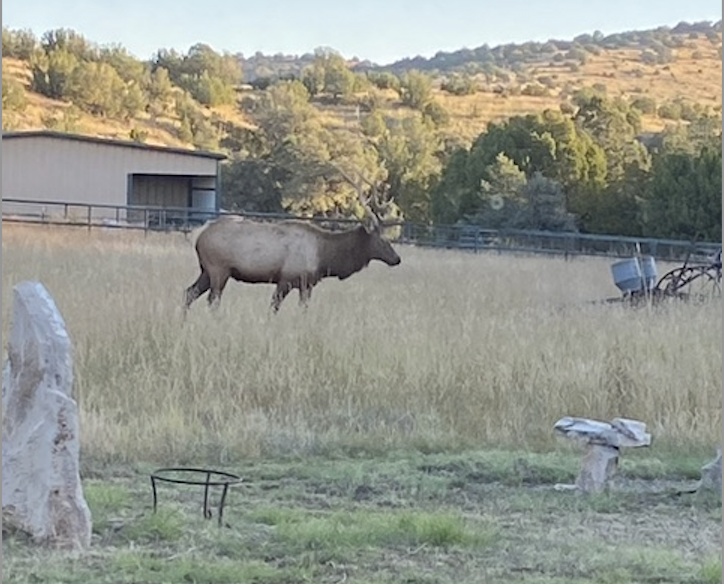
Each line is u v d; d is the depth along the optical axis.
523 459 8.39
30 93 84.00
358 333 11.05
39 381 6.21
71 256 20.28
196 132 82.31
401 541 6.39
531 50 134.00
